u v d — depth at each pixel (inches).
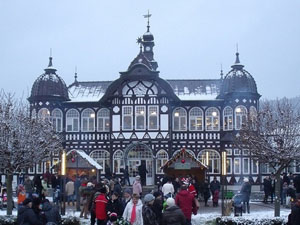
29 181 1213.1
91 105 1984.5
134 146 1929.1
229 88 1919.3
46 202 629.0
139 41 2087.8
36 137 1107.3
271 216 904.3
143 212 582.2
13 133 1030.4
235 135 1758.1
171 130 1929.1
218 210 1202.0
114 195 684.1
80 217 995.3
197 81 2062.0
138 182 1020.5
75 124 1991.9
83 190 1001.5
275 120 1123.3
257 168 1863.9
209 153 1927.9
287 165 1027.9
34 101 1983.3
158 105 1934.1
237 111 1905.8
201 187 1450.5
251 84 1929.1
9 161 996.6
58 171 1550.2
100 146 1967.3
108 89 1943.9
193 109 1948.8
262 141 1082.1
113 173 1753.2
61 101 1994.3
